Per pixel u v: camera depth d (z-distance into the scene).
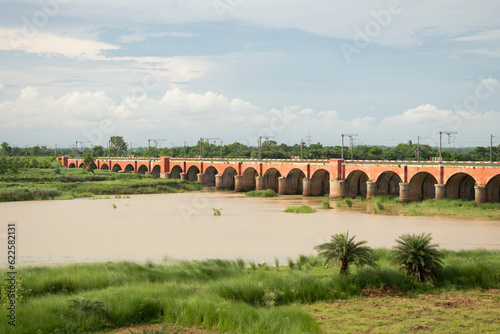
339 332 18.92
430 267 25.98
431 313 21.31
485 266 27.48
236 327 19.38
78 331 18.95
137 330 19.59
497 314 20.97
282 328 18.86
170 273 27.69
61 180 110.50
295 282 24.92
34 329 18.48
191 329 19.78
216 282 25.34
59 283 24.44
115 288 24.20
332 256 26.81
